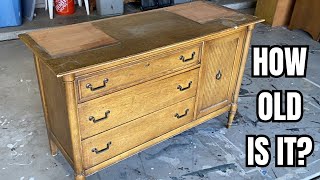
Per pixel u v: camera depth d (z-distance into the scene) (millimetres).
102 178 1829
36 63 1627
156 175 1872
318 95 2752
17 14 3619
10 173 1842
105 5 4043
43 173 1853
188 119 1956
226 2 4754
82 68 1326
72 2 4090
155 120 1771
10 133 2150
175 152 2053
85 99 1421
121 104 1562
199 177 1877
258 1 4309
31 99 2516
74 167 1594
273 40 3750
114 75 1460
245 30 1938
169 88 1725
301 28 3947
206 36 1706
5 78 2777
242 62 2047
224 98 2115
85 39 1612
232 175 1906
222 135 2227
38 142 2086
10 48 3340
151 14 2002
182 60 1692
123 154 1729
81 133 1493
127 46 1546
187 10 2092
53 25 3770
